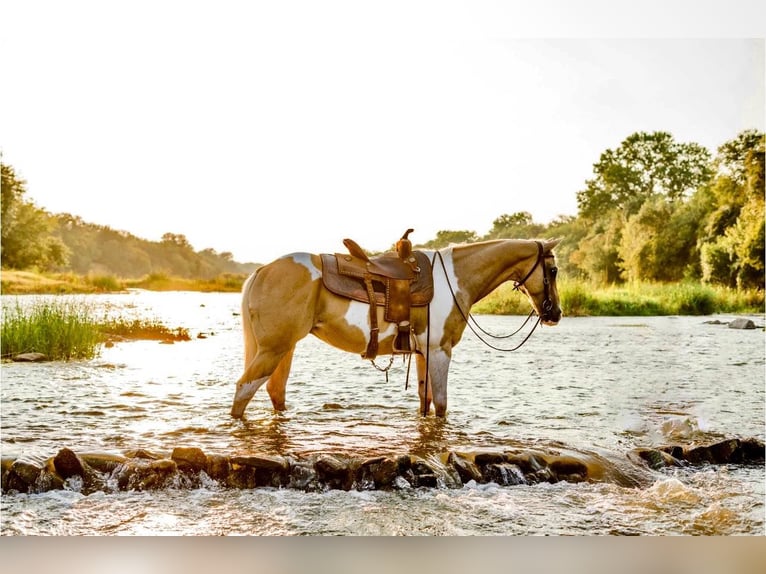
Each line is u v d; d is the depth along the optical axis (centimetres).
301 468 406
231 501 380
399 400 636
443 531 346
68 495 383
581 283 2242
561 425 541
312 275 507
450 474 413
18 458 396
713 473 445
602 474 428
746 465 467
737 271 2289
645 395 666
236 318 1705
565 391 692
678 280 2770
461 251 548
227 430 500
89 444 456
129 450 434
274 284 506
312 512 367
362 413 571
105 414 558
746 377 787
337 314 508
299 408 589
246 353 529
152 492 390
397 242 536
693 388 712
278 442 464
